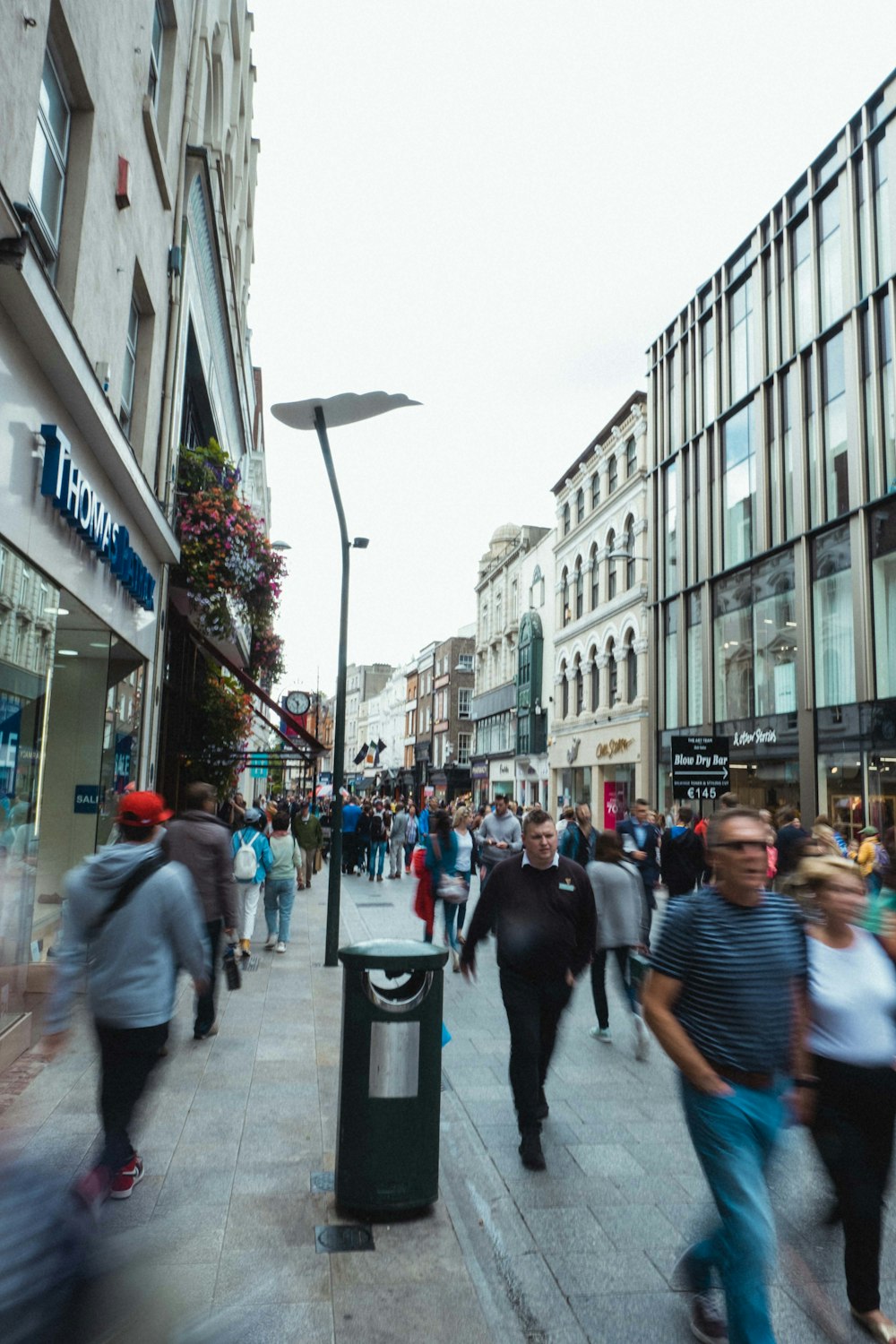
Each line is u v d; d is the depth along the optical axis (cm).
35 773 684
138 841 407
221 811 1459
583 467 3725
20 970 646
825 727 2122
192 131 1287
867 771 1966
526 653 4331
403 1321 319
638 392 3189
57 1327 133
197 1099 547
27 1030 629
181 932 398
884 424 1983
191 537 1240
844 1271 355
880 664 1966
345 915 1476
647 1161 484
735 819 315
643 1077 640
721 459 2678
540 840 504
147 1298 150
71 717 936
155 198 1071
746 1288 272
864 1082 335
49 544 696
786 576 2317
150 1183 425
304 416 807
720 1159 288
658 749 2938
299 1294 333
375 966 400
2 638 602
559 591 3959
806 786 2161
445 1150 496
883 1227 410
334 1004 809
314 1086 577
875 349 2008
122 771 1025
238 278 1978
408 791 7025
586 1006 868
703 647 2700
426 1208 406
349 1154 398
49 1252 142
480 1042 727
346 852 2298
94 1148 450
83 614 841
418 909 1041
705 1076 294
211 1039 683
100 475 855
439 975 412
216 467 1330
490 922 520
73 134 765
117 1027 385
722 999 303
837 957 348
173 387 1170
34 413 648
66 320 639
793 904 323
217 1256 356
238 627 1597
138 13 941
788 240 2380
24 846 660
